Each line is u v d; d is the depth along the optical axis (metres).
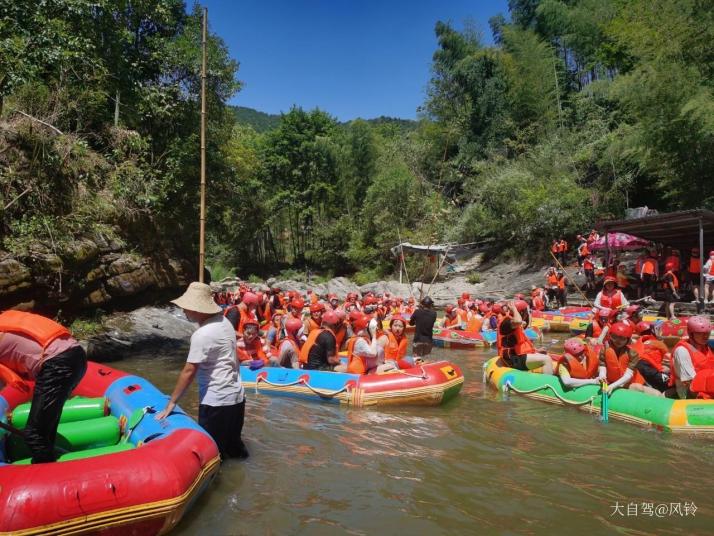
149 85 15.99
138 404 4.79
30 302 10.01
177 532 3.53
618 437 5.64
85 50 11.04
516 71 31.25
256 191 36.41
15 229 9.99
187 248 17.03
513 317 8.12
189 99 16.95
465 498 4.13
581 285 19.88
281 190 41.06
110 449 4.02
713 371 5.80
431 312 9.64
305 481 4.41
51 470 3.20
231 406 4.44
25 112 10.84
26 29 8.98
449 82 35.78
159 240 15.14
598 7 28.64
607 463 4.88
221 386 4.40
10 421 4.48
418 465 4.80
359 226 36.97
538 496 4.18
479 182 29.89
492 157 31.12
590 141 26.11
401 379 6.93
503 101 32.72
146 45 16.09
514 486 4.37
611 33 21.11
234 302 14.09
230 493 4.14
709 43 17.12
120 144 13.70
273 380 7.58
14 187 10.28
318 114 42.44
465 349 12.29
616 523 3.75
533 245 26.39
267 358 8.55
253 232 36.75
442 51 36.69
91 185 12.37
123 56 14.77
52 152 10.91
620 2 24.02
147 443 3.79
